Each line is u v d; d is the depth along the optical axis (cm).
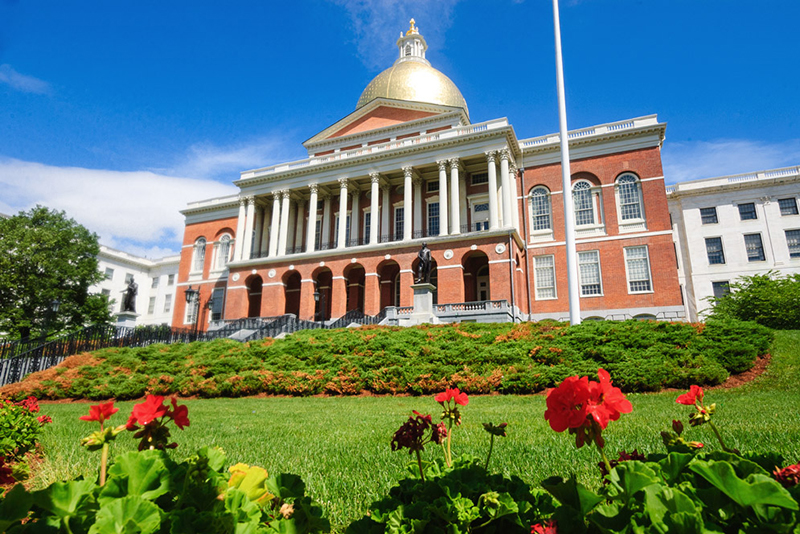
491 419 806
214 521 166
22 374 2039
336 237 4097
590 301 3209
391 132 4078
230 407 1202
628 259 3195
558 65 2189
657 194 3209
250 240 4022
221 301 4353
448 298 3162
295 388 1498
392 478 420
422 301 2625
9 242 3478
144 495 178
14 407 567
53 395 1622
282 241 3875
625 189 3322
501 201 3388
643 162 3303
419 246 3344
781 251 3762
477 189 3716
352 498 372
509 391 1326
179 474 192
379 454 540
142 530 157
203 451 210
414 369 1459
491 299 3062
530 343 1577
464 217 3625
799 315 2325
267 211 4316
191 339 2928
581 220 3394
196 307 4491
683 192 4122
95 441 200
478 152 3422
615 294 3158
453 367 1452
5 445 498
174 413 225
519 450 525
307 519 203
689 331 1463
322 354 1723
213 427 811
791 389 1123
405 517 215
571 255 1981
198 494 188
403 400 1285
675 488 168
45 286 3534
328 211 4134
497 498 207
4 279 3359
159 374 1723
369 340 1800
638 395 1170
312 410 1084
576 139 3484
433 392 1394
